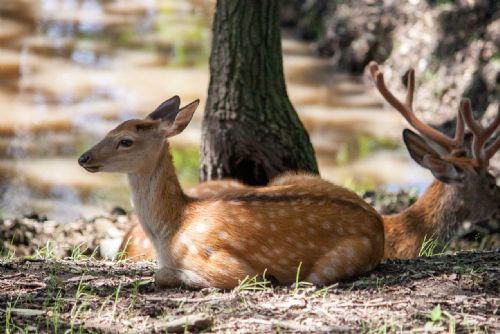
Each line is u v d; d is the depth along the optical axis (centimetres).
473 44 2119
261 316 789
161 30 2859
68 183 1908
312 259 886
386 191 1719
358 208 916
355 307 812
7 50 2641
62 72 2486
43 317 783
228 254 877
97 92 2341
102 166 909
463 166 1232
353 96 2347
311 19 2645
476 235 1387
